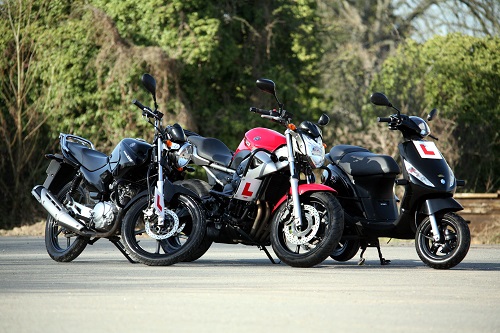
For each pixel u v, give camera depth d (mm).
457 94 64625
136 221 22531
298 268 21781
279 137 22750
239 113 58219
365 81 67750
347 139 61000
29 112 56250
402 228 22531
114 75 53531
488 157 63812
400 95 62312
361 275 19891
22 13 56969
